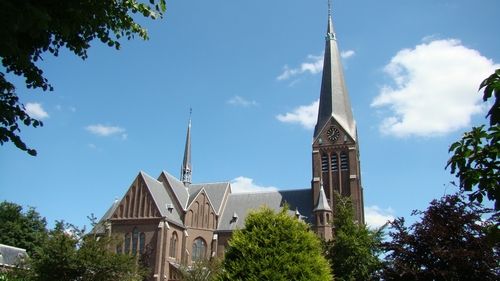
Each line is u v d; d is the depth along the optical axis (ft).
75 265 108.47
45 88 36.73
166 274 216.13
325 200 238.27
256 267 67.87
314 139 263.29
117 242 125.29
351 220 135.74
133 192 232.53
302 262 69.00
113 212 231.09
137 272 125.90
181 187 266.98
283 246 69.46
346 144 256.32
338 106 267.59
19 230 250.16
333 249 130.93
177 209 246.68
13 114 33.27
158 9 39.99
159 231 219.61
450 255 52.29
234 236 73.46
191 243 242.78
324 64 282.97
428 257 56.13
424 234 56.03
